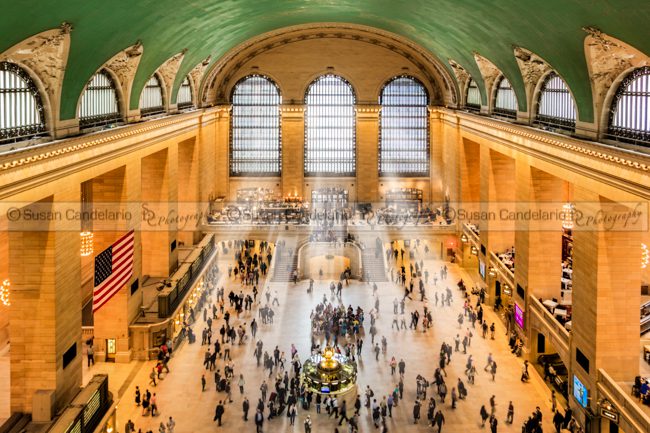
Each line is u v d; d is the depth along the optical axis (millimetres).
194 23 31094
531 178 30172
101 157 24844
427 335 34094
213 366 29688
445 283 43656
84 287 33719
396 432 23969
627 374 22641
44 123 20734
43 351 20672
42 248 20453
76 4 18094
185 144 44188
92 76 23359
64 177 21297
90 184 30766
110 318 29156
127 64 27344
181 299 32750
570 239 36312
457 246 48375
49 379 20719
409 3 32625
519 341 31594
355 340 33438
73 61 20953
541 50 25297
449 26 33781
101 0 19094
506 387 27719
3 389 22656
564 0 19156
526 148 30484
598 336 22641
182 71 38219
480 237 40531
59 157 20109
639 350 22609
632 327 22547
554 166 26969
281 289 43062
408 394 27250
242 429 24125
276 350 30125
